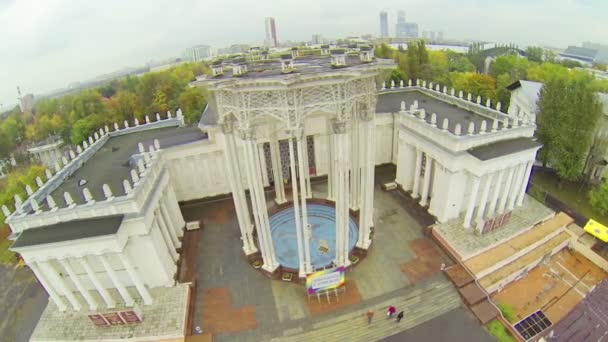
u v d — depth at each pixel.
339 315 31.38
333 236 40.91
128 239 30.59
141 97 104.31
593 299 29.98
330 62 31.64
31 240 27.94
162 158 41.28
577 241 39.56
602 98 53.06
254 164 30.39
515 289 35.25
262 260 37.47
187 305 32.53
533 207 43.19
